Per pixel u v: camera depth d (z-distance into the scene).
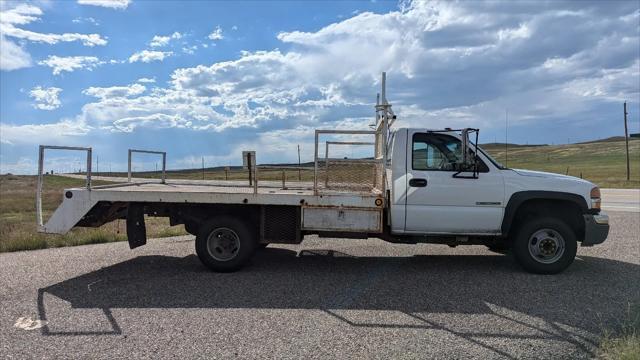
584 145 156.88
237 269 7.45
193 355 4.34
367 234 7.47
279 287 6.55
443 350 4.41
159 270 7.62
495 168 7.26
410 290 6.38
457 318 5.27
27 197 31.78
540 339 4.66
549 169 86.94
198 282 6.83
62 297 6.14
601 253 8.84
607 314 5.35
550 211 7.62
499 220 7.21
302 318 5.29
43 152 7.45
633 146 136.88
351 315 5.39
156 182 10.19
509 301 5.87
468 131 6.93
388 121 7.44
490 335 4.77
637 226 12.62
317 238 10.69
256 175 7.35
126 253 9.13
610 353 4.26
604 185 39.19
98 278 7.11
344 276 7.14
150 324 5.13
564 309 5.55
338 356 4.29
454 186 7.19
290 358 4.26
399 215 7.26
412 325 5.06
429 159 7.32
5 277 7.22
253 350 4.44
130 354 4.37
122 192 7.45
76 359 4.27
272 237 7.52
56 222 7.49
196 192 7.48
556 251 7.21
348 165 7.68
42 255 9.05
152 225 14.74
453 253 8.95
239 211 7.64
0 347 4.54
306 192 7.68
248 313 5.47
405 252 9.06
